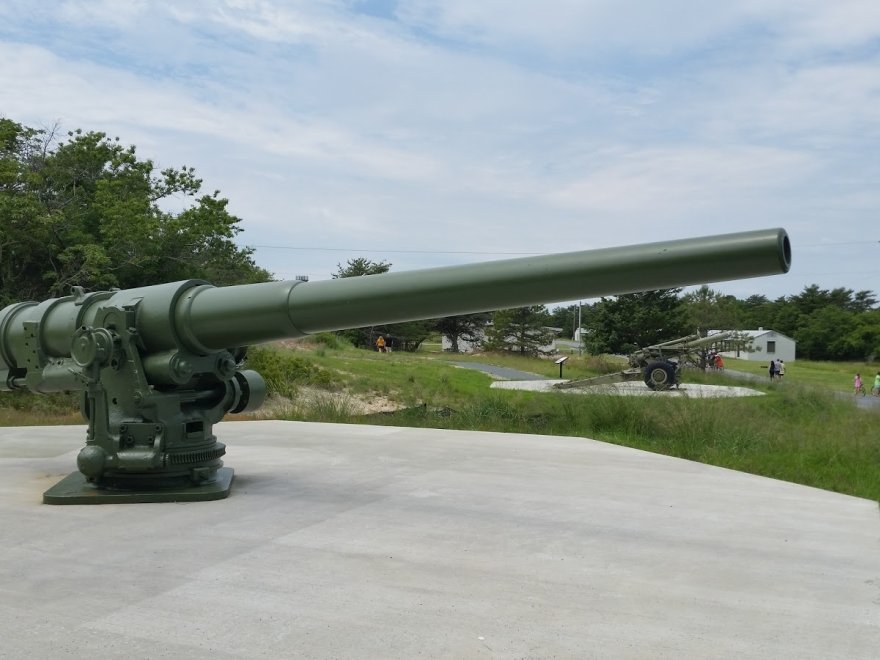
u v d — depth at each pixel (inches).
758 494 259.0
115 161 880.9
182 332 238.8
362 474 284.2
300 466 300.7
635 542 197.8
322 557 180.7
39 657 126.9
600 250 184.9
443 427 484.7
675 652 131.4
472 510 228.5
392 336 1870.1
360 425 437.4
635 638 136.9
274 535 199.2
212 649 130.3
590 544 195.0
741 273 170.4
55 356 264.4
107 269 795.4
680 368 969.5
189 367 239.6
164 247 874.8
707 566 179.2
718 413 472.7
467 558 181.3
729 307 2630.4
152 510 226.1
